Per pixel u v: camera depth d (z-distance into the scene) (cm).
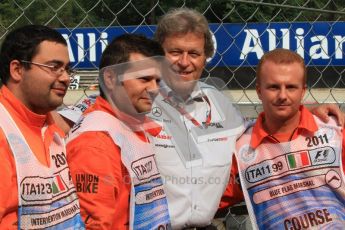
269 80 303
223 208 327
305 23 413
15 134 247
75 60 379
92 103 312
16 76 256
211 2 411
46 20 399
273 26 409
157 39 327
